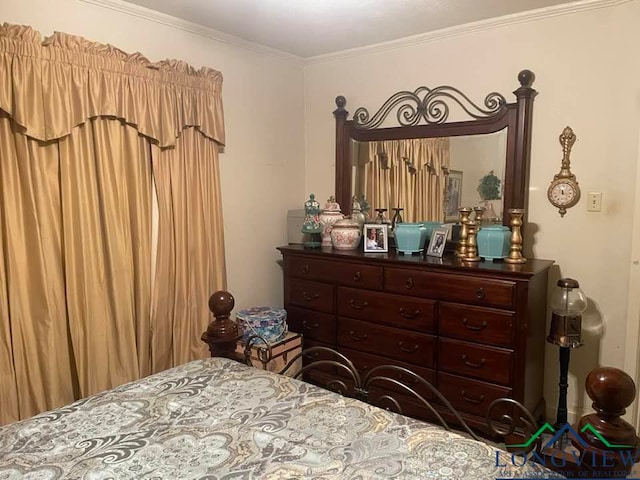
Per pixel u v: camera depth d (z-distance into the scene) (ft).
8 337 6.82
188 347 9.17
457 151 9.61
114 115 7.72
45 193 7.07
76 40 7.20
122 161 8.00
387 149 10.61
